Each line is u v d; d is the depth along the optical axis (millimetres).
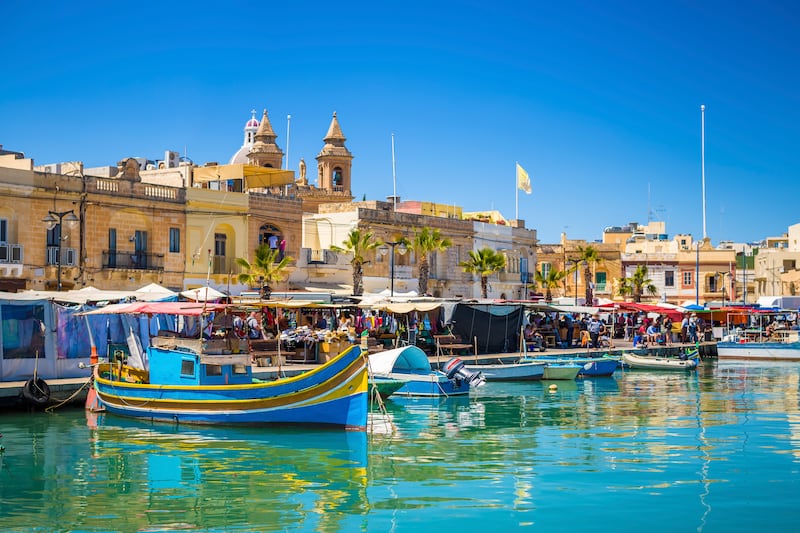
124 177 55406
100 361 35094
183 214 57031
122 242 53688
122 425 28984
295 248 64375
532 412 33375
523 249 90125
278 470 22672
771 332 72312
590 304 73938
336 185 95188
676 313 67938
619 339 73062
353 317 52844
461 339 52188
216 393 28562
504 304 53406
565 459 24047
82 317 35656
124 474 22219
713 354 68875
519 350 54594
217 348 29656
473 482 21359
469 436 27656
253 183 70438
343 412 27719
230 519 18453
